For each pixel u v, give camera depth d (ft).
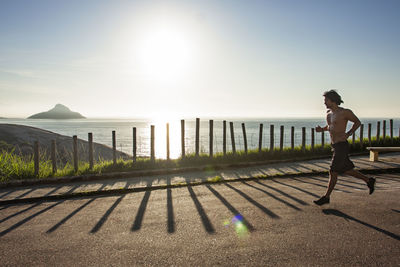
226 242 10.32
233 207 14.52
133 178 22.44
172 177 22.43
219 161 27.99
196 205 15.12
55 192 18.19
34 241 10.84
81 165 27.12
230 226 11.89
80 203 16.22
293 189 18.11
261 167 26.09
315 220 12.35
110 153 47.98
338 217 12.67
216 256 9.25
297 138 136.77
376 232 10.96
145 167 25.72
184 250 9.76
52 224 12.73
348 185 18.95
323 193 16.94
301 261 8.80
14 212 14.84
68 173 23.53
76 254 9.66
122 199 16.90
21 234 11.59
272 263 8.70
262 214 13.29
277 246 9.88
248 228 11.60
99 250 9.93
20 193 18.13
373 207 13.99
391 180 20.56
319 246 9.82
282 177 22.33
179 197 16.93
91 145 24.75
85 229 11.99
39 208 15.43
